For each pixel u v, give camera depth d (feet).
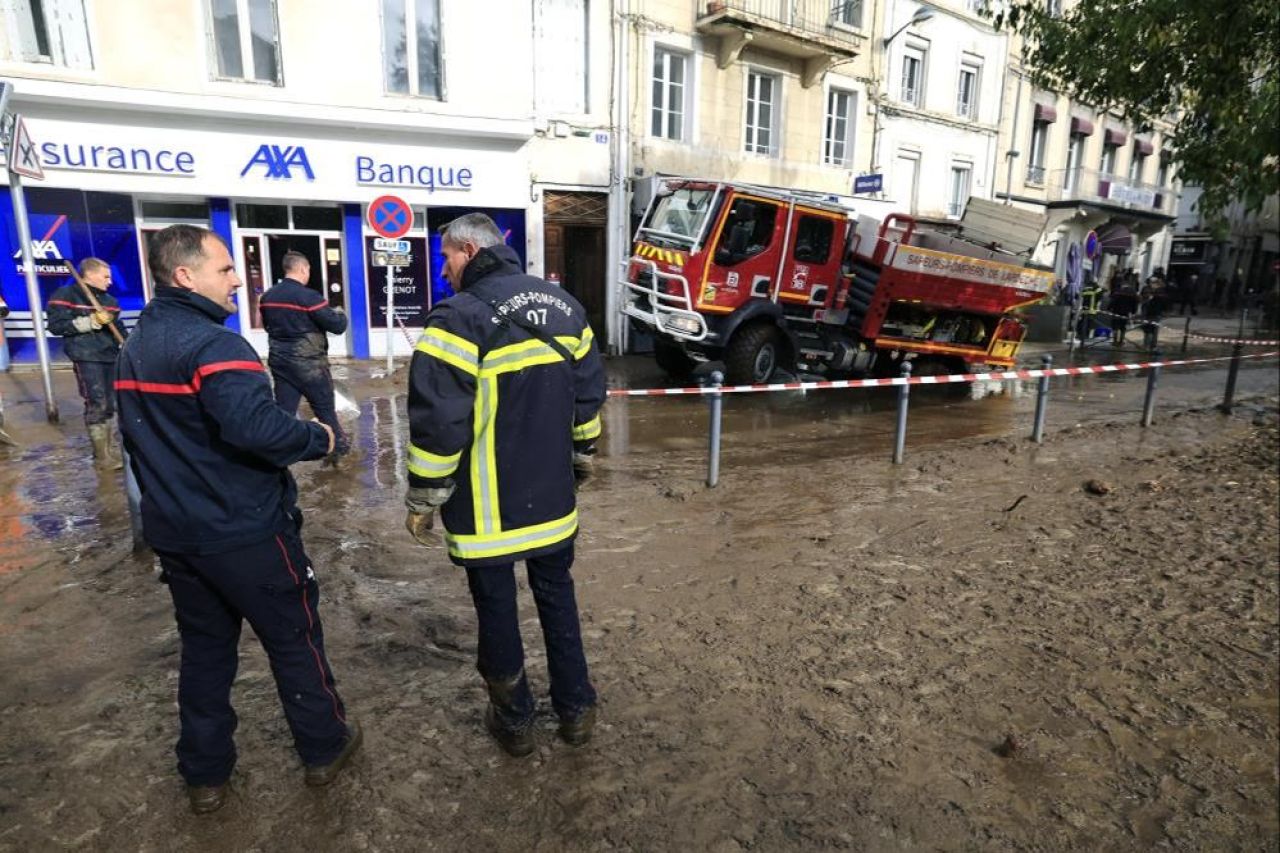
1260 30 26.45
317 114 39.09
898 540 16.34
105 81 35.73
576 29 45.75
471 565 8.16
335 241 42.83
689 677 10.82
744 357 31.99
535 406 8.15
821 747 9.39
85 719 9.49
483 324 7.77
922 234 35.50
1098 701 10.64
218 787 7.98
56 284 36.91
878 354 38.24
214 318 7.42
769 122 55.98
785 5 53.16
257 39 38.68
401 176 42.27
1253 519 18.43
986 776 9.04
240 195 39.22
